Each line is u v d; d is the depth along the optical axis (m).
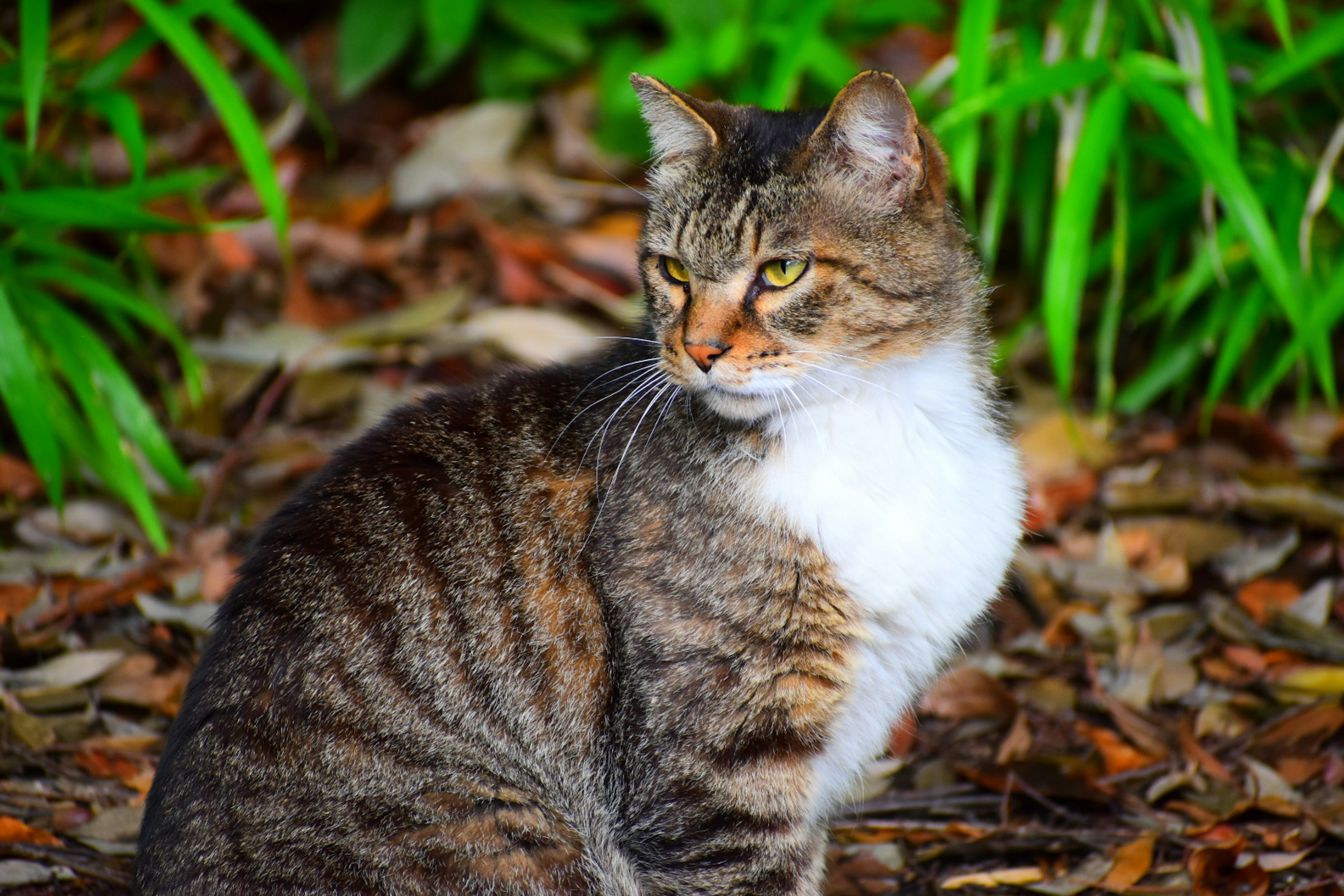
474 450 4.05
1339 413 6.64
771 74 7.57
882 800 4.79
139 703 5.03
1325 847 4.36
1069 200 5.99
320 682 3.70
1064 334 6.02
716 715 3.71
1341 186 6.68
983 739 5.11
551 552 3.88
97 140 8.05
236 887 3.52
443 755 3.71
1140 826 4.54
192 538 5.77
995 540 4.07
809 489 3.83
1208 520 6.04
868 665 3.88
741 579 3.75
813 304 3.86
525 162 8.44
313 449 6.42
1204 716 4.93
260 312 7.41
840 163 3.89
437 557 3.86
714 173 3.99
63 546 5.79
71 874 4.20
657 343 4.14
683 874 3.75
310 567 3.88
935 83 6.86
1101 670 5.32
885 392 3.97
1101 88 6.36
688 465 3.88
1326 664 5.15
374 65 8.38
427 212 8.10
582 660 3.82
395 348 6.95
